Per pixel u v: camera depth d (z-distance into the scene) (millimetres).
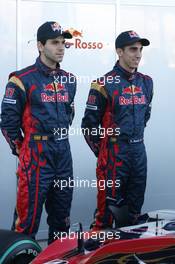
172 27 6727
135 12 6594
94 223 5652
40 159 5191
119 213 4773
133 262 3324
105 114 5555
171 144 6789
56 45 5199
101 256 3408
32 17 6254
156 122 6719
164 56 6715
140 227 4316
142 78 5660
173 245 3424
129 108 5516
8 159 6254
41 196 5211
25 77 5180
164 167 6777
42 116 5195
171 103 6762
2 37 6176
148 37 6660
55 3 6312
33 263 4020
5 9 6172
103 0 6469
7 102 5188
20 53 6230
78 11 6395
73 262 3771
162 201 6789
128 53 5469
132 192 5609
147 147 6711
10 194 6285
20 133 5281
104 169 5555
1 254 4211
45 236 6410
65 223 5414
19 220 5211
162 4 6672
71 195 5383
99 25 6477
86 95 6457
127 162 5523
